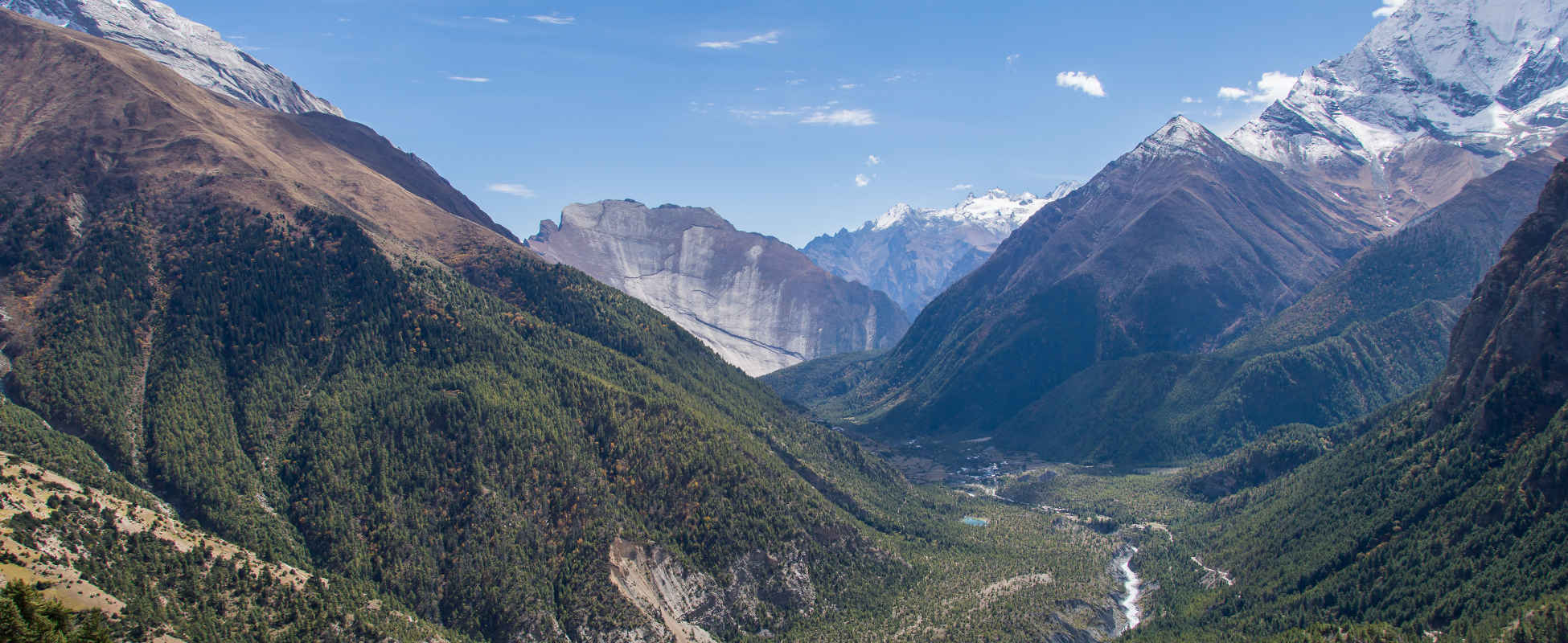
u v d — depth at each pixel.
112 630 175.88
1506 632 190.25
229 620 192.75
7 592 162.50
